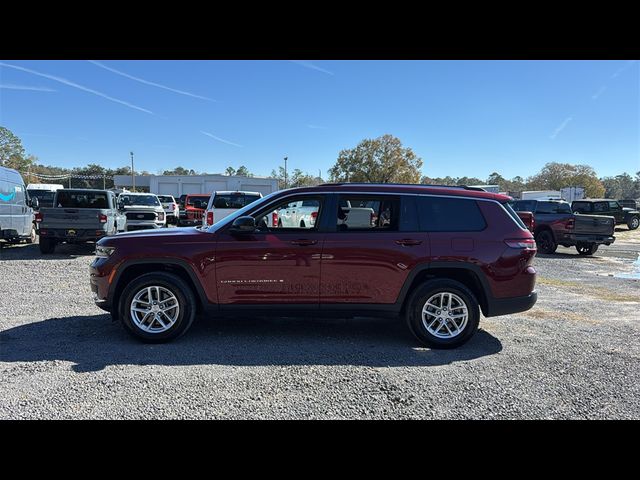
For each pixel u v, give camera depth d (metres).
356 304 5.11
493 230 5.16
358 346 5.06
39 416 3.28
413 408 3.52
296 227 5.21
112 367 4.25
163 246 5.05
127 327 5.00
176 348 4.86
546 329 5.92
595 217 14.90
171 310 5.06
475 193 5.32
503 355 4.84
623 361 4.66
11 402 3.49
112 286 5.09
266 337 5.34
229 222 5.21
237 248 5.03
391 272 5.05
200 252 5.04
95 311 6.44
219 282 5.05
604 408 3.57
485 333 5.71
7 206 13.19
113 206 13.68
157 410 3.41
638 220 31.12
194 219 23.72
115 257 5.06
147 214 17.92
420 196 5.24
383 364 4.48
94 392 3.68
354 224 5.14
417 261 5.05
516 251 5.13
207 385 3.87
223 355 4.66
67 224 12.37
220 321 6.05
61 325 5.70
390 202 5.22
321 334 5.52
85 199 13.20
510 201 5.43
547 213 16.02
